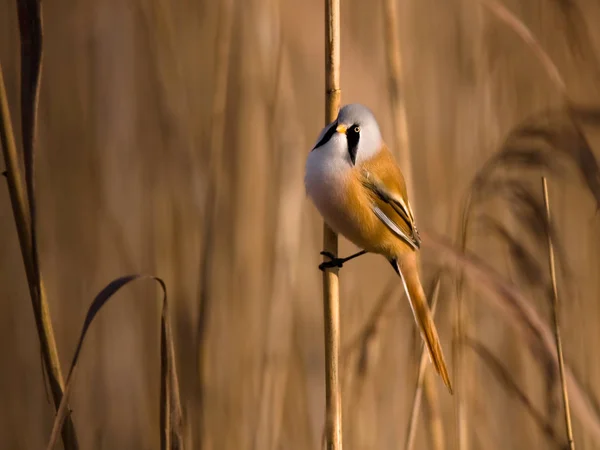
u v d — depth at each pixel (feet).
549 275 22.89
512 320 21.99
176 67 29.12
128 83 30.73
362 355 22.06
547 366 21.81
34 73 15.15
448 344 25.17
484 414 26.48
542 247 22.97
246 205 27.94
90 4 31.37
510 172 22.27
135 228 30.14
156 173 29.40
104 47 31.09
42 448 28.58
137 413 29.01
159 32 29.04
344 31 30.99
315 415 27.50
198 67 29.84
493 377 28.02
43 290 15.93
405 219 22.34
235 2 27.94
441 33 31.78
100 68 31.04
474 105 30.01
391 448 27.17
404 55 31.99
